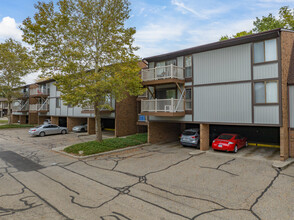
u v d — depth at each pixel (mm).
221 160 11984
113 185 8219
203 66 14555
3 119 52750
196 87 14938
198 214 5848
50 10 13055
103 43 14891
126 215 5785
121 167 10852
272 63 11633
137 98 21906
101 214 5844
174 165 11109
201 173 9672
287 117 12016
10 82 33031
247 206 6332
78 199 6887
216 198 6941
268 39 11812
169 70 15570
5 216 5715
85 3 13766
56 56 13328
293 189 7621
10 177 9273
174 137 20656
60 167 10945
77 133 25953
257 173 9539
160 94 18047
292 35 12750
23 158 13070
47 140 20625
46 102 32219
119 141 16656
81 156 12945
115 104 21156
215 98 13922
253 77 12305
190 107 15406
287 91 12125
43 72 13633
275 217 5664
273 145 15875
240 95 12820
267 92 11828
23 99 39562
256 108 12164
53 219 5562
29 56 13375
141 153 14234
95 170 10344
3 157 13367
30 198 6953
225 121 13422
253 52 12367
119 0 14195
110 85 13250
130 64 14766
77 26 14117
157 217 5676
